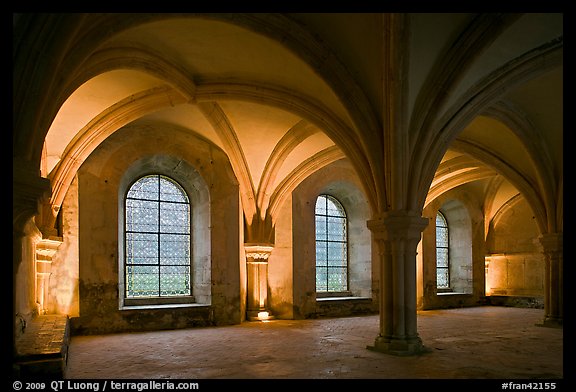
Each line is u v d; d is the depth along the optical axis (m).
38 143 5.11
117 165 11.45
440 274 19.44
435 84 7.91
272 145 12.61
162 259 12.74
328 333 10.75
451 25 7.32
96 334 10.73
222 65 9.02
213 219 12.73
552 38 7.90
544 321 12.22
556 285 12.21
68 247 10.66
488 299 19.62
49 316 9.88
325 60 8.09
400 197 8.20
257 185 13.42
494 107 10.30
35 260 9.80
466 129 12.34
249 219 13.67
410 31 7.10
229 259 12.86
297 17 7.64
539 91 10.01
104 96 9.30
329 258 15.88
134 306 11.86
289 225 14.34
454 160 14.91
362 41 7.66
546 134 11.54
